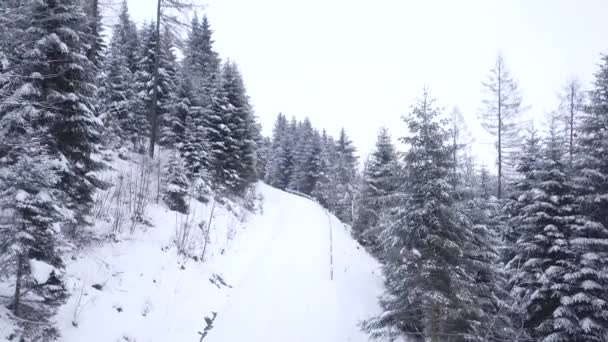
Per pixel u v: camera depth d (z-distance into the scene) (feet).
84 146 36.91
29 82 30.96
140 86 92.07
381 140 94.48
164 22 70.54
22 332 22.56
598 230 39.40
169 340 31.24
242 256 58.70
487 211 48.62
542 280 38.68
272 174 217.56
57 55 32.78
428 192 37.86
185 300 38.19
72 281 30.12
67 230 36.50
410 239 38.88
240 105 96.84
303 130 206.18
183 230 52.06
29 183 22.93
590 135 44.68
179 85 92.17
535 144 55.88
